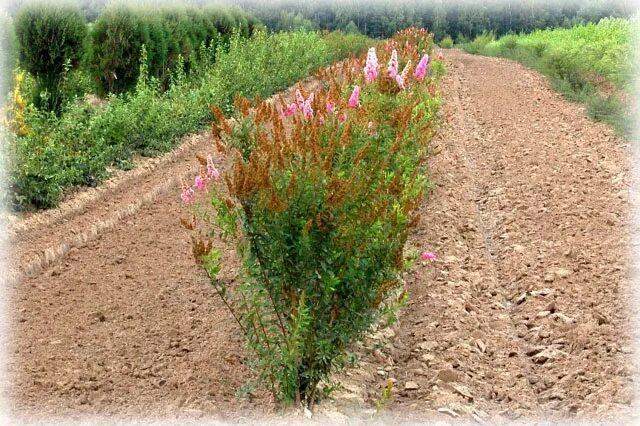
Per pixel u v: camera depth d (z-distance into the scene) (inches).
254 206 195.6
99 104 707.4
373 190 210.1
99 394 223.0
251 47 896.3
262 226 195.5
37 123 459.5
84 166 457.1
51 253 336.2
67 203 422.0
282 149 209.8
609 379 233.8
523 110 781.9
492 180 510.0
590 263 333.1
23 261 331.6
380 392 232.4
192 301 295.0
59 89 554.9
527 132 657.6
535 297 306.7
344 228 196.9
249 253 199.0
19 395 220.8
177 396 221.9
